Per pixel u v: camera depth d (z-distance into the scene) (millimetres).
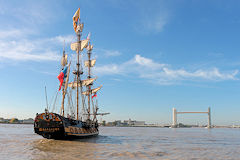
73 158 26828
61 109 54688
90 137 63844
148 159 27984
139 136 83375
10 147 36938
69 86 73438
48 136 47000
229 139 72312
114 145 43688
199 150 39125
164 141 59625
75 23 70500
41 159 25953
